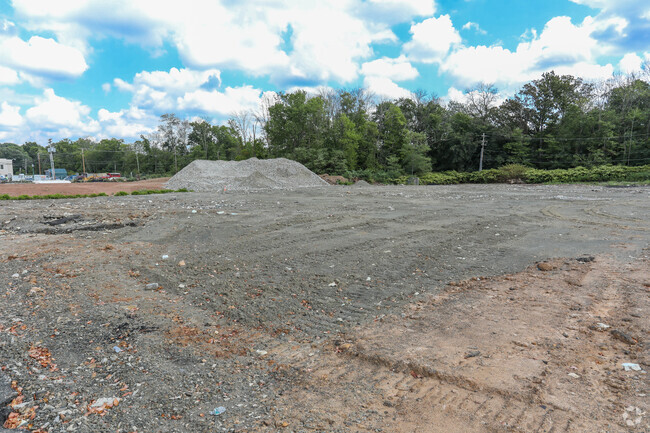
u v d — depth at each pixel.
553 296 5.30
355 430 2.68
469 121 64.06
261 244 8.72
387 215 13.00
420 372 3.42
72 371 3.57
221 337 4.36
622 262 6.88
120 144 112.12
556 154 57.72
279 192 25.66
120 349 4.02
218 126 90.75
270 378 3.47
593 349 3.74
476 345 3.89
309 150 52.03
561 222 11.72
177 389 3.29
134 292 5.81
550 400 2.91
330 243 8.78
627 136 55.16
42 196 20.70
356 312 5.02
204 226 10.80
